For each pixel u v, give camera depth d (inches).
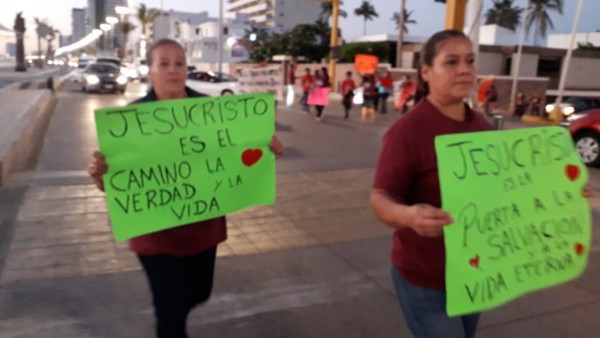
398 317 148.1
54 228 209.5
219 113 105.4
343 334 138.6
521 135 83.8
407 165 82.4
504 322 148.2
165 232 104.1
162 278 104.4
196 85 908.6
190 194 105.0
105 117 96.3
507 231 81.9
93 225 214.2
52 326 136.3
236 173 108.8
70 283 161.0
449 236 77.4
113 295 154.4
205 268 112.5
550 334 142.3
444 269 84.4
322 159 379.2
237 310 149.4
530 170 84.4
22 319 139.0
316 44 2260.1
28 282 160.7
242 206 110.9
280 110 793.6
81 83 1112.8
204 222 108.2
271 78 495.2
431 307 86.2
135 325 138.3
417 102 92.7
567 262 88.8
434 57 84.2
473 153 79.0
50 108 695.7
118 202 99.5
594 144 414.0
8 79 1507.1
